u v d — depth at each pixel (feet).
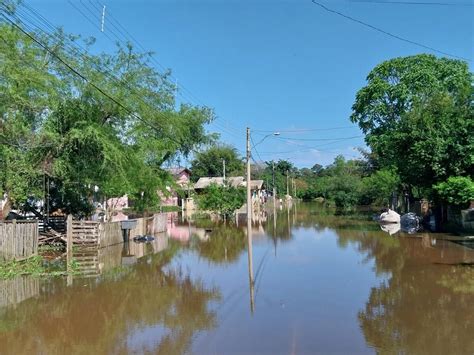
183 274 49.01
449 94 89.40
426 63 102.58
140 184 83.15
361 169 213.46
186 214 164.66
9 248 51.52
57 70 62.13
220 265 54.65
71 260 58.44
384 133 102.42
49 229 71.67
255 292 39.04
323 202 295.48
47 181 70.33
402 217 108.58
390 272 47.21
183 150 101.50
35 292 40.55
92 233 69.36
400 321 29.66
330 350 24.29
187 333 28.07
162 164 94.84
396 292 38.06
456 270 47.65
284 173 335.06
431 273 46.21
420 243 70.49
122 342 26.71
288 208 216.33
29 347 26.14
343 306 33.73
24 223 55.52
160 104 83.30
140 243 79.20
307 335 26.94
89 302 36.86
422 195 110.93
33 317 32.48
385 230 93.50
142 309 34.42
